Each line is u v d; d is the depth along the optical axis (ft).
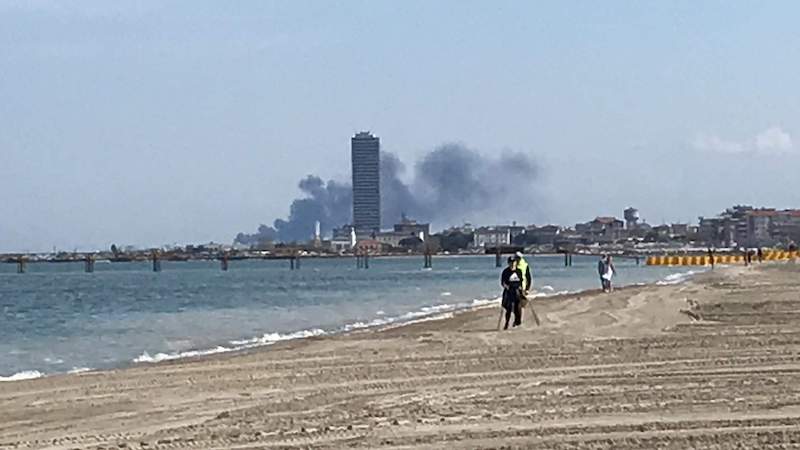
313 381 60.75
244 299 205.16
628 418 45.37
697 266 399.65
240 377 63.52
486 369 64.34
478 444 40.19
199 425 45.73
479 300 183.73
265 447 40.24
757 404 48.65
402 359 70.90
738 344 76.02
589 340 81.15
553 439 40.96
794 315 105.40
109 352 94.02
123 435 43.68
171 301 201.98
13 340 109.29
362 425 44.65
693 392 52.65
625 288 192.44
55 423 47.67
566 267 485.56
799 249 520.83
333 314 149.07
